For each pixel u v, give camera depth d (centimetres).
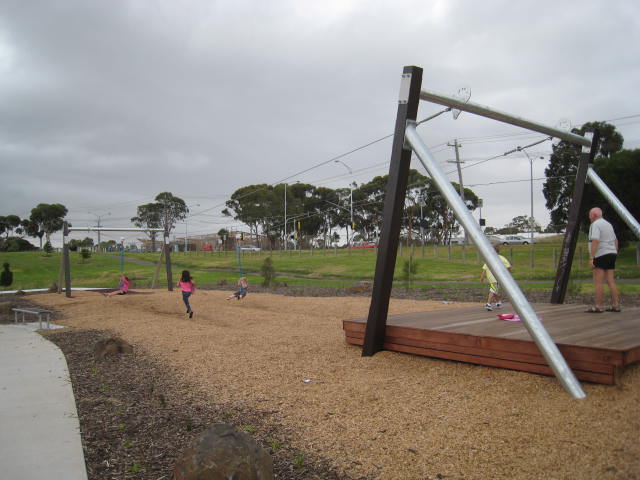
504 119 727
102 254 8400
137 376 660
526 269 3164
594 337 512
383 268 643
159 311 1534
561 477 317
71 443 428
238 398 538
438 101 663
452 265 3591
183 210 11919
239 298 1730
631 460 318
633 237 3158
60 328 1213
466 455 362
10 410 527
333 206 8325
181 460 313
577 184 904
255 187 8900
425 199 6334
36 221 12094
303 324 1060
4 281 3166
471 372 537
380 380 551
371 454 382
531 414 408
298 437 424
